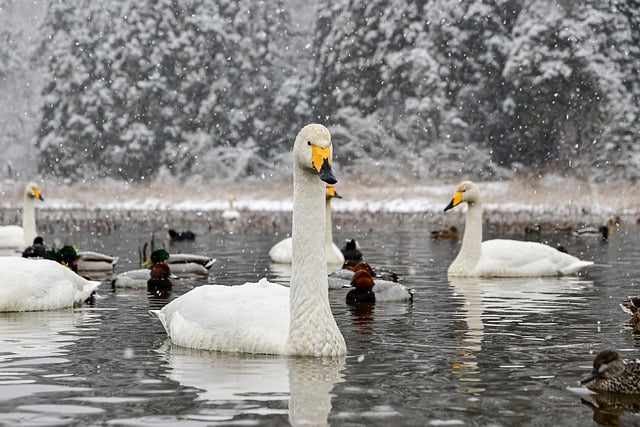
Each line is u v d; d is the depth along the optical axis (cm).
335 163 7400
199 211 5606
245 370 919
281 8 8944
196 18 8338
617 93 6769
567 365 959
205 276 1909
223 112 8181
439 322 1259
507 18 7606
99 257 2038
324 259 990
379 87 7669
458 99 7450
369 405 786
